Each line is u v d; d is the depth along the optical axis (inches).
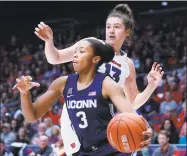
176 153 318.0
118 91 134.1
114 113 146.9
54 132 381.7
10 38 971.9
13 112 563.8
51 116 495.2
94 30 909.8
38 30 153.6
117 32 162.9
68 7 964.0
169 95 493.7
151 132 125.0
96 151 136.9
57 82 142.7
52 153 330.6
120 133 124.2
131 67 168.9
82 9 956.6
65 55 161.8
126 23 163.9
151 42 773.3
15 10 970.7
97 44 138.7
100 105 135.0
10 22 975.6
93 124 135.4
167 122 398.0
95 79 136.9
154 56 718.5
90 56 137.9
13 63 845.8
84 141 137.6
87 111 135.6
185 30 799.7
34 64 778.8
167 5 902.4
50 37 155.5
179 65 707.4
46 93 142.9
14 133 435.2
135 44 748.0
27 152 372.5
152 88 161.0
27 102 137.6
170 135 398.0
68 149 141.6
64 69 686.5
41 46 863.7
